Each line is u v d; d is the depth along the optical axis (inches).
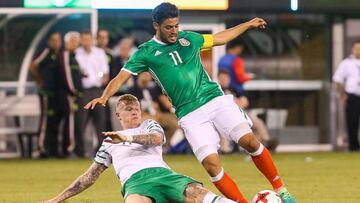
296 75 2588.6
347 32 2576.3
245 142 1135.0
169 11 1121.4
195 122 1128.8
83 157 2346.2
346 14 2549.2
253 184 1660.9
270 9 2469.2
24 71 2464.3
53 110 2335.1
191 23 2486.5
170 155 2391.7
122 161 1091.9
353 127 2506.2
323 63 2588.6
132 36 2465.6
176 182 1053.8
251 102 2566.4
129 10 2417.6
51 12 2375.7
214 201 1023.6
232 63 2348.7
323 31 2576.3
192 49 1144.2
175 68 1130.7
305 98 2593.5
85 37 2279.8
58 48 2319.1
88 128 2402.8
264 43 2568.9
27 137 2438.5
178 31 1141.7
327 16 2566.4
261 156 1153.4
